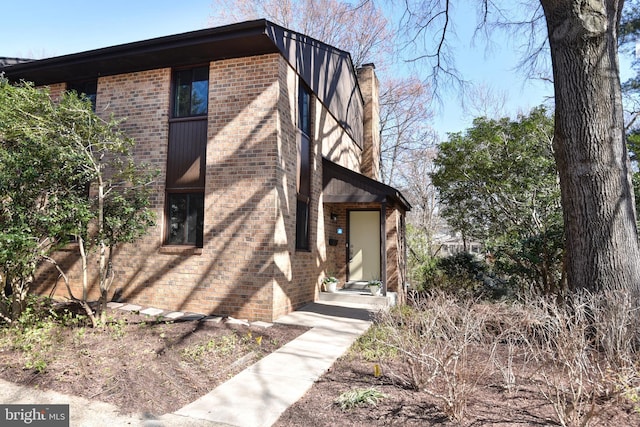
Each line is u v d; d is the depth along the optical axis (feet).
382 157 87.15
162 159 27.71
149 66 28.68
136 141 28.43
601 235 18.95
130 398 12.67
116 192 22.49
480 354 15.29
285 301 26.05
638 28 38.19
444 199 49.83
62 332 19.86
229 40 24.67
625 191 19.29
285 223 26.32
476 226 48.49
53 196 20.25
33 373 14.66
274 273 24.35
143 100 28.81
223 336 20.12
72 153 19.65
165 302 26.22
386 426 10.62
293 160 28.37
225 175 25.95
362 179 33.06
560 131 20.52
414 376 12.93
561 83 20.48
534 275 37.29
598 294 16.88
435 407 11.73
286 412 11.77
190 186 27.09
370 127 56.34
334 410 11.75
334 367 16.16
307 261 30.55
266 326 22.85
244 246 25.00
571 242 20.06
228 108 26.50
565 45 20.29
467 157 44.19
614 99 19.72
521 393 12.70
